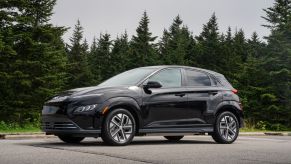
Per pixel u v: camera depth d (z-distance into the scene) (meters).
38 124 24.95
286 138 13.73
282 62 40.88
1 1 24.70
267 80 42.06
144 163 5.98
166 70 9.85
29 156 6.64
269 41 41.56
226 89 10.64
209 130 10.09
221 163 6.22
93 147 8.26
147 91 9.30
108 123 8.68
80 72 59.78
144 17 70.25
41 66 26.20
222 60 70.25
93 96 8.71
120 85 9.20
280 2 41.50
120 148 8.12
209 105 10.12
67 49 69.56
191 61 72.38
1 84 25.72
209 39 75.00
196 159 6.59
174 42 82.69
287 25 40.66
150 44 70.50
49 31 26.81
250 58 44.81
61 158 6.42
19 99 26.45
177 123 9.60
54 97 9.07
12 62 25.70
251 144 10.08
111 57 76.69
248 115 42.66
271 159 6.82
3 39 24.52
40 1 27.19
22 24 26.05
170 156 6.88
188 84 10.02
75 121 8.52
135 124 9.05
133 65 68.81
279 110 40.94
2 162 5.97
